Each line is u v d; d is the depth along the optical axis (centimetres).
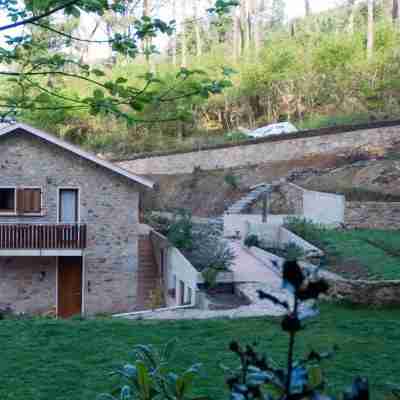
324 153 2786
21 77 485
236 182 2858
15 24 428
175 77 486
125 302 1966
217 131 4028
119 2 476
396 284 1282
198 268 1641
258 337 999
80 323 1141
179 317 1245
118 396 562
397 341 979
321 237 1956
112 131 4050
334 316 1184
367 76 3319
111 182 1952
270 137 2975
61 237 1892
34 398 732
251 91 3841
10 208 1931
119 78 464
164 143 3875
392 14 5538
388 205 2127
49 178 1925
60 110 507
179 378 418
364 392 216
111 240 1958
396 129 2606
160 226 2344
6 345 976
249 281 1562
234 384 257
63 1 434
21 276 1942
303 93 3641
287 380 234
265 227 2077
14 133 1895
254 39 5450
